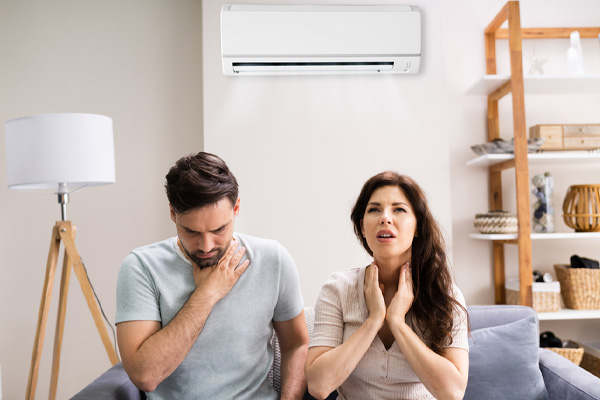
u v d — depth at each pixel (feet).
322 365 4.29
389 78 8.32
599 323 9.20
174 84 9.12
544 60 8.70
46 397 8.90
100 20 9.09
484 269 9.22
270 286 4.89
